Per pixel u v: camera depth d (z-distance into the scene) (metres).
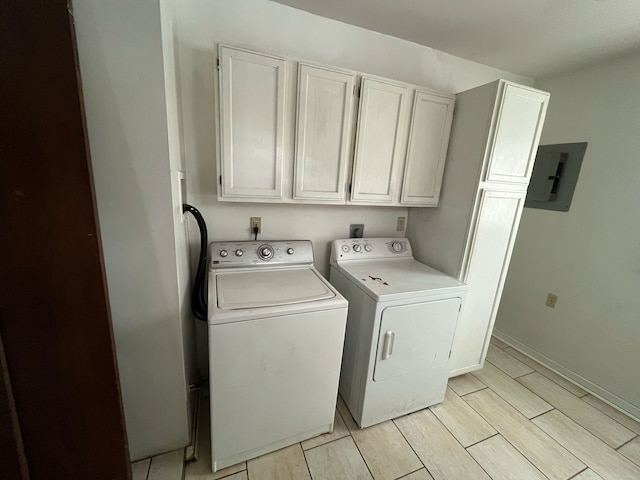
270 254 1.59
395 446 1.40
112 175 0.94
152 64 0.89
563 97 2.05
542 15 1.39
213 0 1.34
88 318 0.84
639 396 1.67
